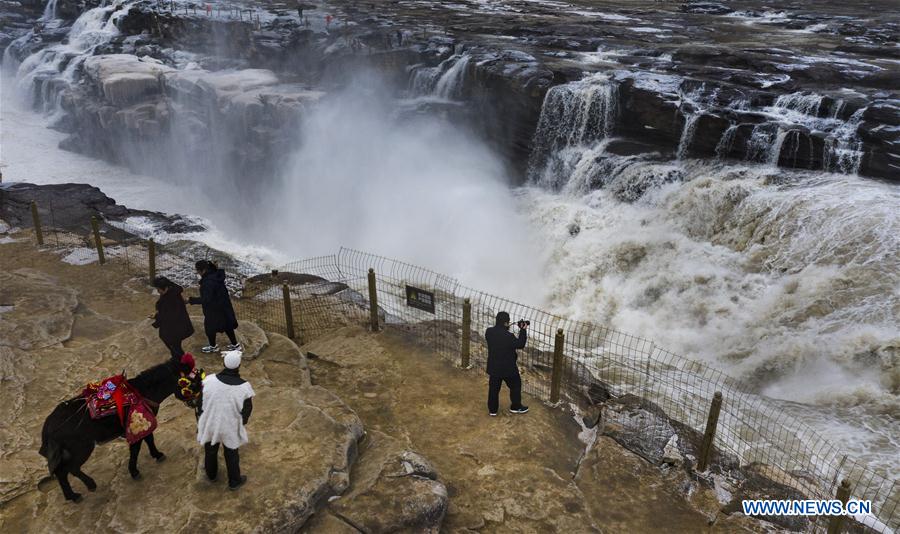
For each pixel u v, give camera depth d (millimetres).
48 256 15031
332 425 7320
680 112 18312
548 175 21234
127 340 9859
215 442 5945
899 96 18078
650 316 14844
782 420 10461
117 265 14750
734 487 7738
